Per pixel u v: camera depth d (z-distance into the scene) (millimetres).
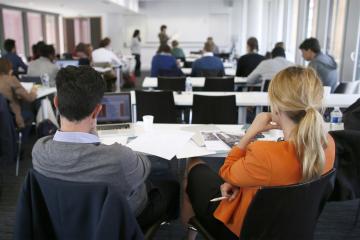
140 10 14109
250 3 9758
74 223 1201
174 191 1880
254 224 1269
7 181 3299
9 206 2832
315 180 1218
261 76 4863
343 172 1970
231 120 3479
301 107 1225
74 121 1239
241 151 1461
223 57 10594
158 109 3576
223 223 1508
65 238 1241
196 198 1732
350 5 4961
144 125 2365
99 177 1221
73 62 6742
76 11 12398
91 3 9094
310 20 7168
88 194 1146
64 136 1232
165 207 1734
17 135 3430
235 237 1498
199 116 3496
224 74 6188
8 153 3131
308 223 1349
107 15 13688
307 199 1252
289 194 1199
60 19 13562
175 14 14125
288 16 8695
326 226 2568
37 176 1200
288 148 1256
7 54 6562
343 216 2703
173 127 2475
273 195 1189
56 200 1191
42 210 1239
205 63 6012
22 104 3869
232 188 1459
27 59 8938
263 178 1260
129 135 2199
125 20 14266
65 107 1219
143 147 1985
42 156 1233
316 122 1188
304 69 1285
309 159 1204
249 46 6230
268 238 1304
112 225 1124
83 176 1212
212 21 14047
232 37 13578
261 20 10398
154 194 1715
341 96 3658
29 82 4688
